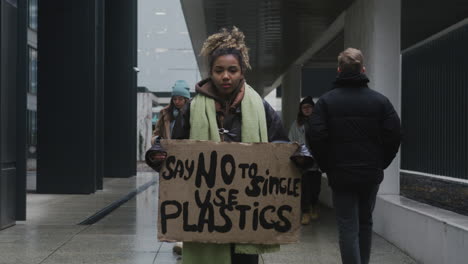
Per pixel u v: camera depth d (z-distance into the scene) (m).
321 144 3.92
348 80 3.95
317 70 21.78
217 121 2.84
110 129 17.23
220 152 2.75
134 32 19.11
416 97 14.12
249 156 2.76
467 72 11.38
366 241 4.06
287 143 2.77
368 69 7.75
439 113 12.70
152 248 5.68
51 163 11.68
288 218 2.76
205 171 2.76
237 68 2.74
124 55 17.30
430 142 13.27
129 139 17.34
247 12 11.08
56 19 11.66
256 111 2.81
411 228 5.28
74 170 11.66
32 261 5.03
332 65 19.09
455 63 11.92
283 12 10.91
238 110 2.82
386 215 6.24
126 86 17.25
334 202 3.99
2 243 5.92
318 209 8.90
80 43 11.66
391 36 7.48
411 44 13.92
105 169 17.22
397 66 7.48
